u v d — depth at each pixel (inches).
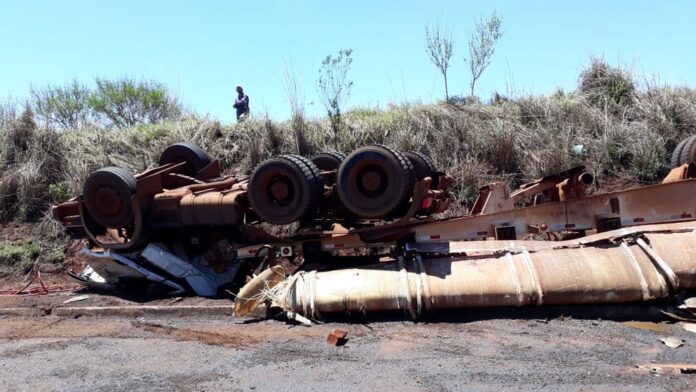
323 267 302.8
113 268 338.0
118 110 738.2
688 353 211.9
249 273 336.2
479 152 459.2
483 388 184.7
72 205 351.6
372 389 187.2
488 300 253.3
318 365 211.2
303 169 297.3
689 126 447.2
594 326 242.4
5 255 414.6
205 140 503.5
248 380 199.0
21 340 257.8
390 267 272.2
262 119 512.1
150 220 330.3
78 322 285.1
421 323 255.0
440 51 575.5
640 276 249.6
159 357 226.4
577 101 486.3
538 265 258.5
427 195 293.7
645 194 293.6
